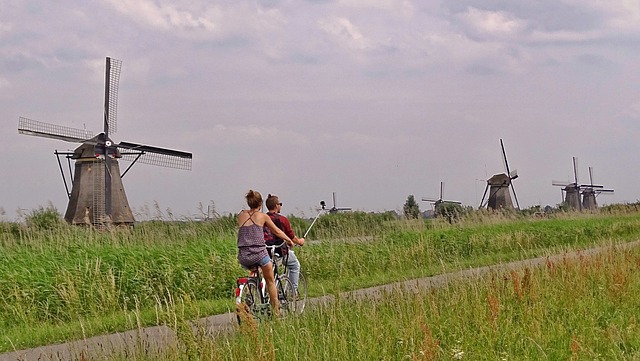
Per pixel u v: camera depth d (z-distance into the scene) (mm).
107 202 48250
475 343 11125
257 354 9859
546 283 15195
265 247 13914
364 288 20344
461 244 30906
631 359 10414
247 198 14055
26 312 17391
